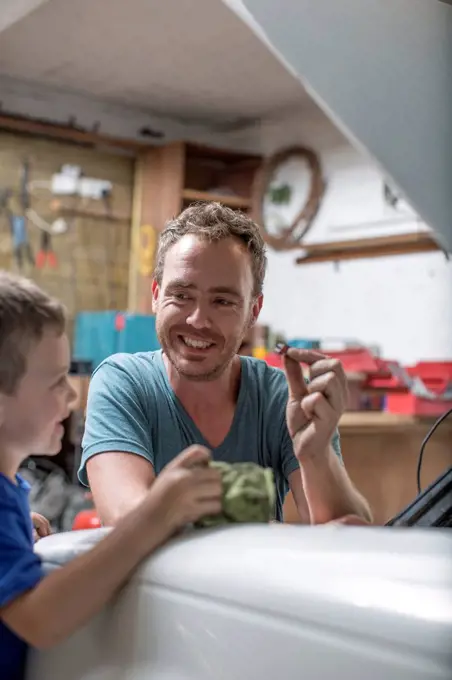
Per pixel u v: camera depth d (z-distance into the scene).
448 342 4.09
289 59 1.35
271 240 4.81
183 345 1.17
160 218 4.69
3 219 4.44
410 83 1.38
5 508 0.83
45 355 0.85
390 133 1.38
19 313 0.83
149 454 1.17
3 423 0.84
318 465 1.10
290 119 4.91
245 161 5.05
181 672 0.70
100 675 0.78
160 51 4.07
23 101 4.62
